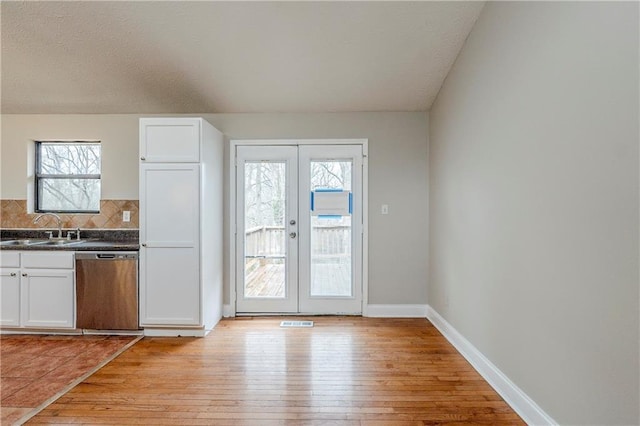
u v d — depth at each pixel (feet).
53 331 10.72
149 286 10.41
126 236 12.42
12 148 12.50
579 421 5.08
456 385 7.58
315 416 6.44
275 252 12.67
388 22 8.48
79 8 8.10
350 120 12.51
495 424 6.22
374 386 7.52
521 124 6.51
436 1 7.88
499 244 7.35
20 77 10.50
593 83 4.74
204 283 10.58
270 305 12.62
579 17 4.99
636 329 4.16
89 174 12.80
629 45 4.17
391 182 12.50
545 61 5.78
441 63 9.91
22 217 12.48
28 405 6.81
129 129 12.46
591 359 4.85
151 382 7.70
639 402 4.14
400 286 12.53
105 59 9.77
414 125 12.48
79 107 12.09
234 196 12.53
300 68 10.17
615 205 4.41
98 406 6.76
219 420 6.32
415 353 9.25
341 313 12.63
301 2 7.93
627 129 4.22
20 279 10.48
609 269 4.52
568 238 5.28
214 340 10.21
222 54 9.58
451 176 10.12
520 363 6.57
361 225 12.53
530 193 6.26
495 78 7.48
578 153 5.05
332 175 12.59
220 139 12.16
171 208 10.36
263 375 8.03
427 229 12.48
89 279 10.43
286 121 12.55
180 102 11.82
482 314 8.11
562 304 5.43
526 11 6.31
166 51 9.46
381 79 10.66
